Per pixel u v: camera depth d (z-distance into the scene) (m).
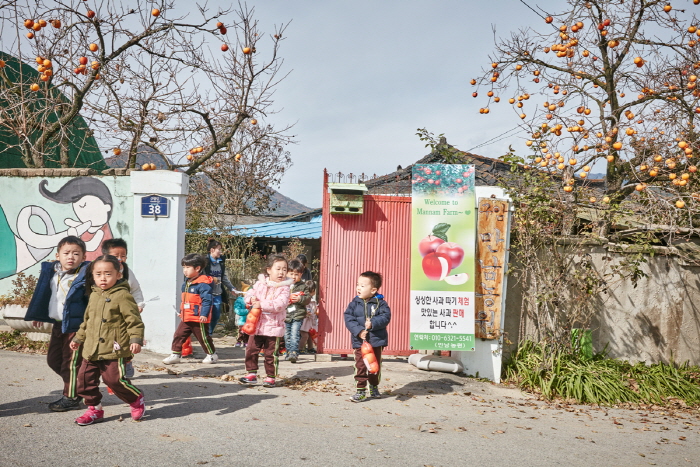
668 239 8.43
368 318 5.70
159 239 7.54
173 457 3.62
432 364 7.22
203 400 5.19
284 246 19.48
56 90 10.77
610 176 9.48
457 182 7.17
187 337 7.07
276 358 6.02
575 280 7.45
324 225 7.49
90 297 4.32
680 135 8.81
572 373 7.06
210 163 12.09
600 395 6.82
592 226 8.11
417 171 7.18
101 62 9.90
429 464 3.91
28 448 3.61
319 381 6.44
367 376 5.74
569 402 6.66
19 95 10.08
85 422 4.20
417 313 7.03
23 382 5.36
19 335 7.59
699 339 8.32
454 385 6.73
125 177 7.88
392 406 5.62
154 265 7.50
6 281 8.13
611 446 4.88
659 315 8.22
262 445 4.01
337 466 3.69
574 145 8.86
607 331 8.08
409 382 6.67
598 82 10.05
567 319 7.45
